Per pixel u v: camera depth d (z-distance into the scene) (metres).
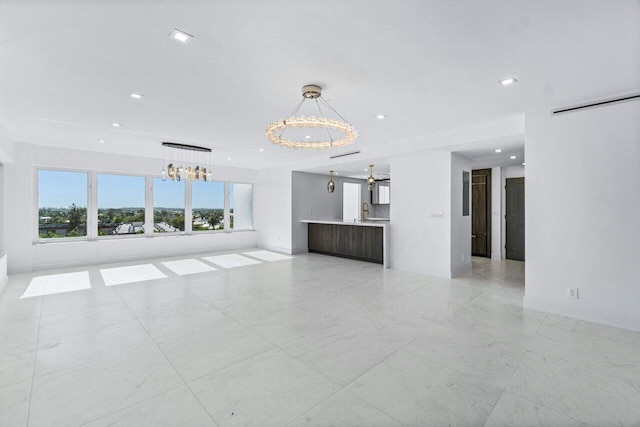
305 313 3.67
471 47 2.40
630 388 2.14
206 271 6.11
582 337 2.98
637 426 1.76
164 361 2.52
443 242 5.58
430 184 5.76
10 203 5.71
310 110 3.93
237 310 3.78
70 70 2.80
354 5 1.89
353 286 4.95
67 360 2.53
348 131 3.45
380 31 2.19
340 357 2.59
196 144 6.04
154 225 7.88
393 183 6.39
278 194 8.84
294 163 8.24
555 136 3.63
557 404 1.96
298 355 2.62
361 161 6.68
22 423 1.78
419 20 2.05
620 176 3.23
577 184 3.49
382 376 2.29
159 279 5.41
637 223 3.15
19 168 5.79
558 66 2.69
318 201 9.09
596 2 1.84
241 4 1.88
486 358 2.57
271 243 9.10
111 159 7.03
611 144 3.28
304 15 2.00
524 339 2.94
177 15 2.00
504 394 2.07
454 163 5.60
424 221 5.85
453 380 2.24
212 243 8.77
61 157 6.37
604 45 2.33
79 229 6.79
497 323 3.35
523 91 3.24
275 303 4.06
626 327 3.19
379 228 6.88
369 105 3.73
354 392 2.09
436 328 3.21
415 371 2.36
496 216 7.55
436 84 3.11
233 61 2.64
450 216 5.49
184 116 4.19
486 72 2.83
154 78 2.98
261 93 3.36
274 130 3.43
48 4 1.87
